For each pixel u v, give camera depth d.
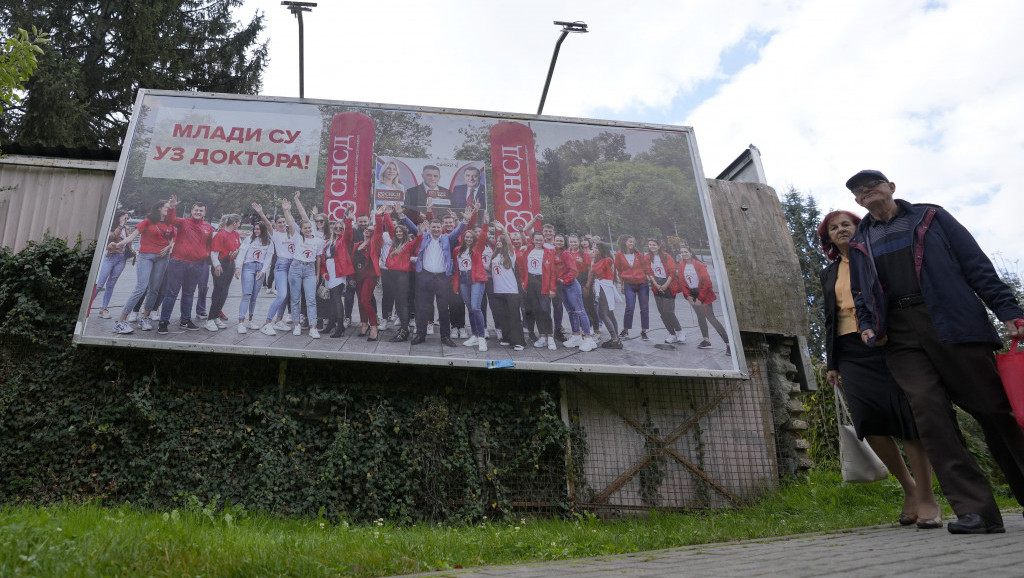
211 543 3.48
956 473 3.51
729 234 9.34
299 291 7.77
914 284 3.88
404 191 8.43
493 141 8.93
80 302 7.67
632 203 8.89
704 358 8.13
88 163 8.61
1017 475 3.59
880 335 3.94
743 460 8.24
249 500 6.94
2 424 7.02
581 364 7.85
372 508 7.07
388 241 8.13
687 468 8.08
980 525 3.32
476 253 8.25
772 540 3.95
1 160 8.42
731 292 8.73
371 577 3.12
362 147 8.59
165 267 7.66
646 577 2.36
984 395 3.59
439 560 3.61
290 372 7.53
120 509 5.73
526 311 8.07
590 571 2.70
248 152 8.39
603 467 7.90
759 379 8.67
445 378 7.80
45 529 3.35
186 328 7.42
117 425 7.12
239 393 7.37
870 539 3.43
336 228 8.12
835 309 4.73
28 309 7.36
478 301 8.02
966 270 3.77
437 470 7.34
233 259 7.81
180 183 8.11
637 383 8.31
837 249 4.85
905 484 4.47
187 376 7.36
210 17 18.70
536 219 8.58
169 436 7.07
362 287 7.88
